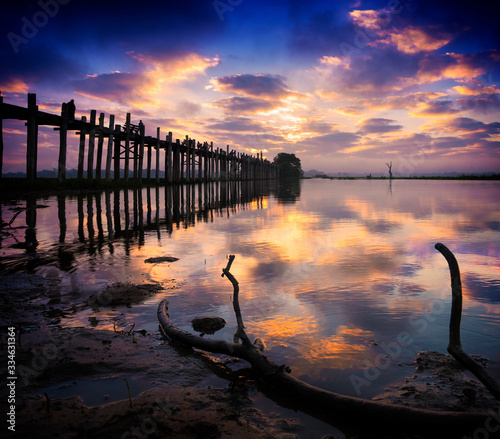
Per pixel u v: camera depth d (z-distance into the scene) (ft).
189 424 5.55
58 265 16.12
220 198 59.31
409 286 12.62
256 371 7.32
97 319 10.19
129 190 73.51
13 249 19.69
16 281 13.62
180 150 113.19
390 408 5.54
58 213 35.40
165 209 40.88
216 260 16.90
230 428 5.48
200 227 27.71
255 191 82.33
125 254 18.37
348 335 8.80
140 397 6.36
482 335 8.65
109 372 7.35
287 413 6.06
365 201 50.93
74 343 8.60
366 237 22.52
